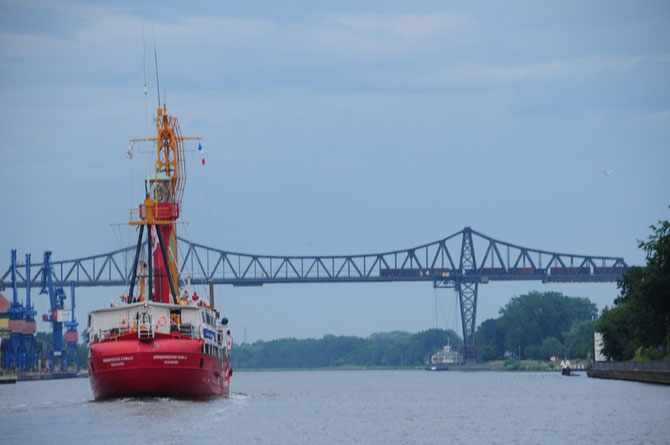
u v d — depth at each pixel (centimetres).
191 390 18812
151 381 18238
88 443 14075
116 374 18175
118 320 18912
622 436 15400
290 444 14675
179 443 14188
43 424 16162
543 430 16562
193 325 19138
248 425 16650
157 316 18825
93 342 19062
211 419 16938
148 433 15025
